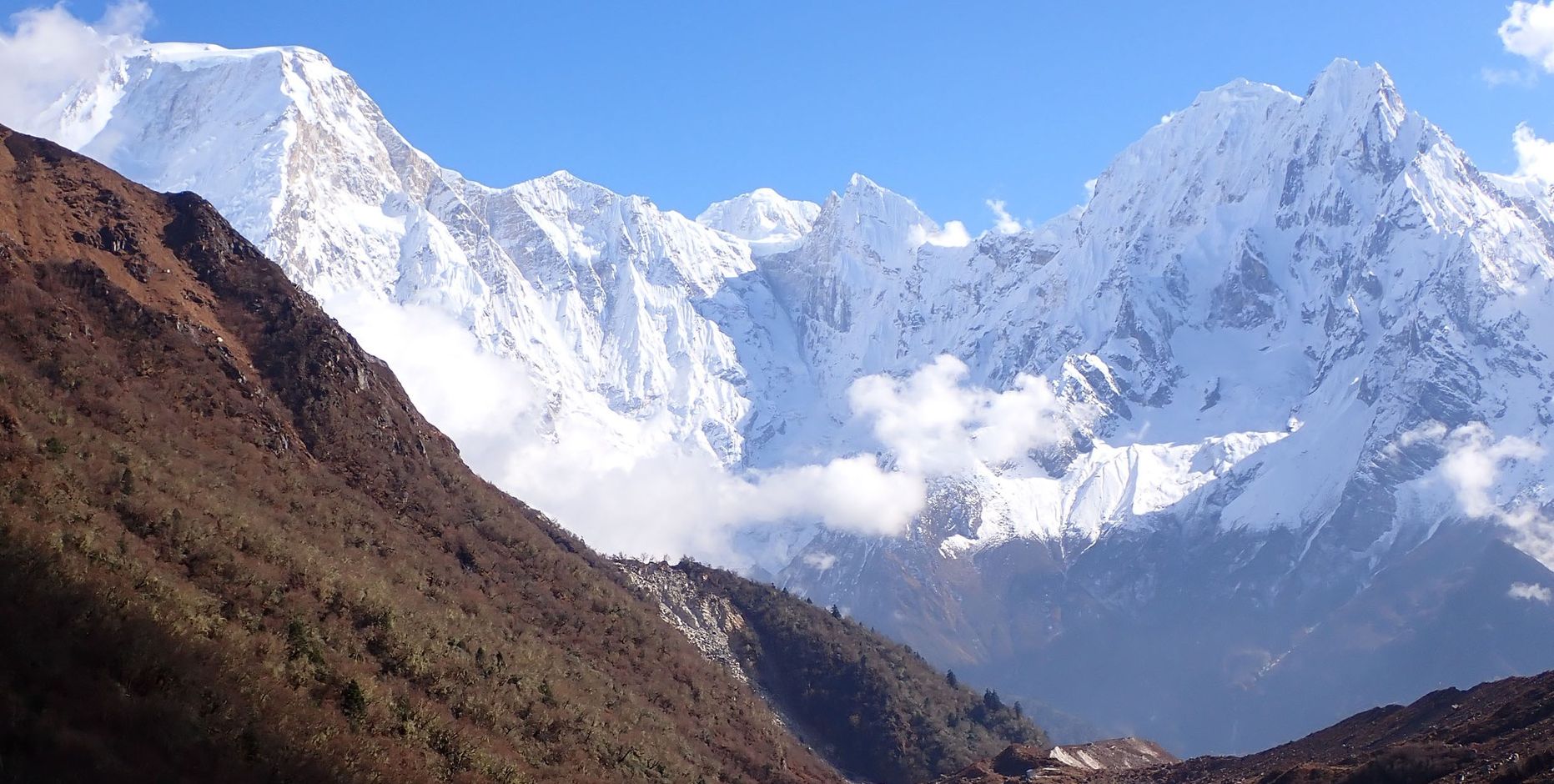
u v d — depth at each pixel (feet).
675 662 442.91
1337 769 319.88
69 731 177.99
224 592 258.16
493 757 256.11
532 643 354.74
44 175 411.75
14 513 229.45
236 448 343.26
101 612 205.57
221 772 189.26
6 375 294.46
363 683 251.19
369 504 376.07
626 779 298.35
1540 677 356.18
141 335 362.53
